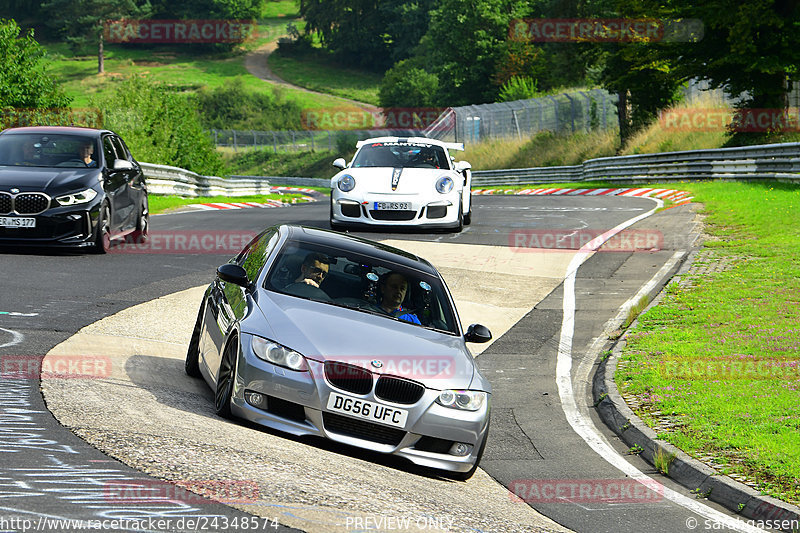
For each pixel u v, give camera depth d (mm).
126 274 40906
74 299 33875
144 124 157500
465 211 61781
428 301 23688
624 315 41844
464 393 20797
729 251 52938
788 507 19438
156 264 44938
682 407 27469
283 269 23234
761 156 91312
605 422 28281
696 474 22250
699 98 156125
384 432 20219
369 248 25172
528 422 27938
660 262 52438
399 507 16422
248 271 24391
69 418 18156
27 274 37906
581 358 35812
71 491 13828
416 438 20344
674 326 37906
